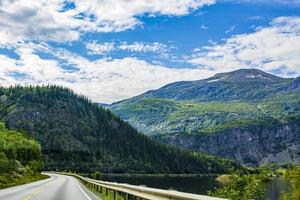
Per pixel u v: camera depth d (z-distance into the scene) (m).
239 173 53.91
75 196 30.56
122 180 173.50
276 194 76.94
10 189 39.44
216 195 49.47
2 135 127.06
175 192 14.83
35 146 139.00
